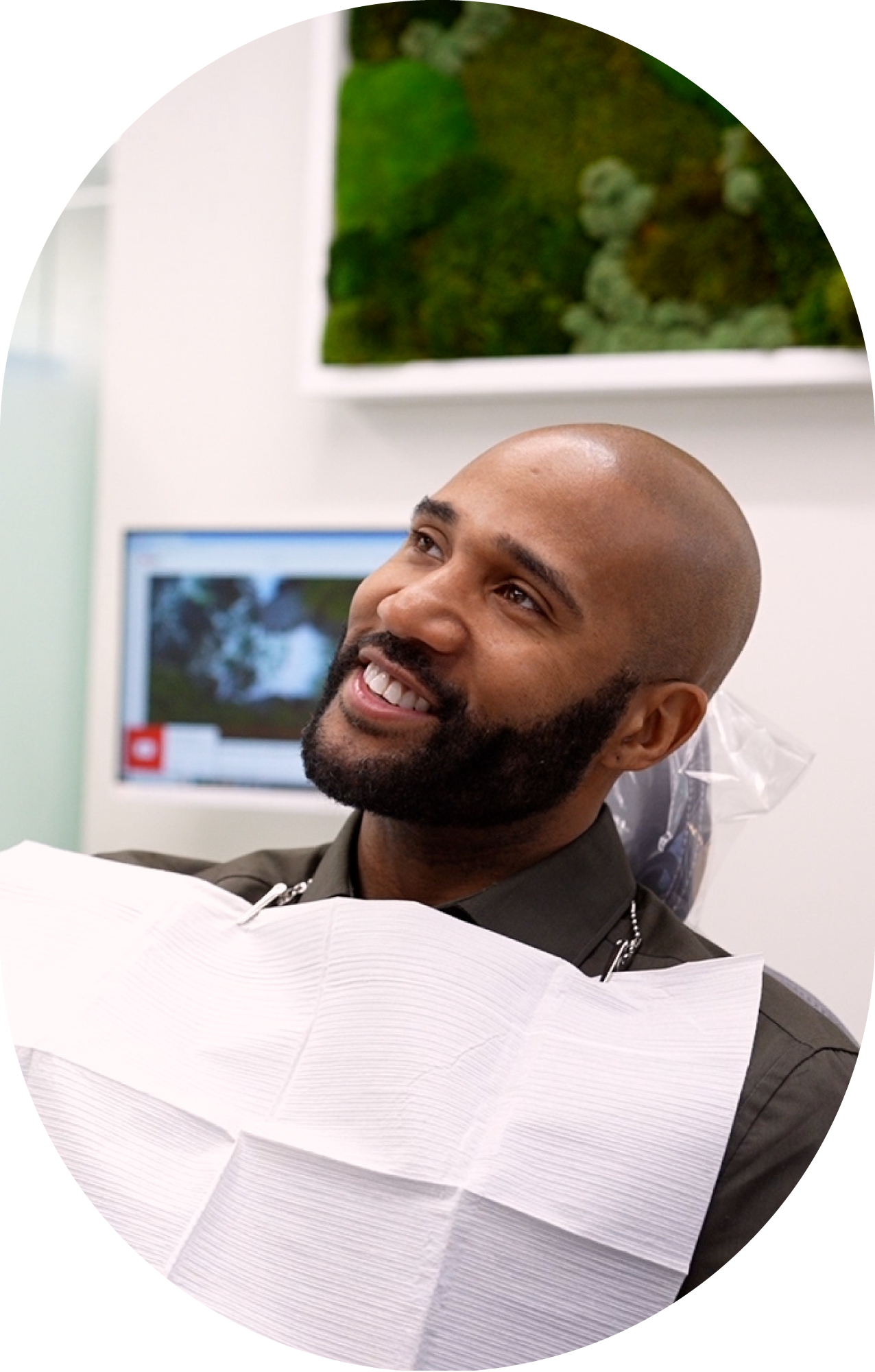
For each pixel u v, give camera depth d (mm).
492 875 1122
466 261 2520
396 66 2568
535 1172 900
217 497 2758
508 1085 936
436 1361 868
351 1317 878
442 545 1072
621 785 1356
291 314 2723
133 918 1062
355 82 2588
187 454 2781
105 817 2822
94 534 2984
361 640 1074
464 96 2541
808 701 2348
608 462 1062
